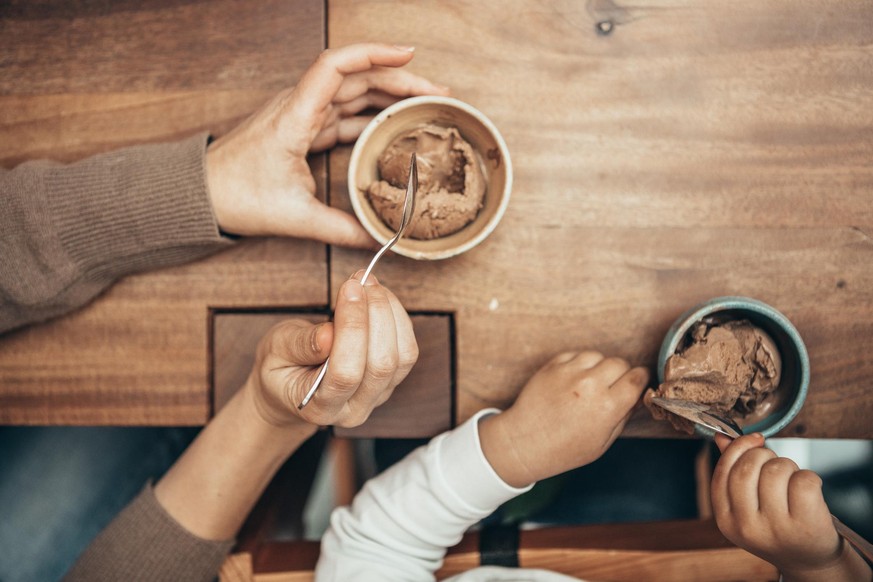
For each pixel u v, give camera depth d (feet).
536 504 4.19
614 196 3.24
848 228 3.21
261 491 3.28
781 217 3.22
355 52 2.81
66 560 4.09
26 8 3.30
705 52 3.21
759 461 2.49
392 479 3.17
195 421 3.34
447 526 3.04
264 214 3.02
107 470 4.14
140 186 3.00
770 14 3.20
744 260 3.23
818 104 3.20
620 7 3.22
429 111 2.93
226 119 3.28
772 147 3.22
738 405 2.88
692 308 2.98
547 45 3.22
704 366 2.75
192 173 2.99
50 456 4.12
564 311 3.26
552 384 2.98
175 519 3.15
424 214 2.85
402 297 3.26
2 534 4.07
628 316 3.25
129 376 3.34
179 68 3.28
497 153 2.90
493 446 2.97
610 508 4.34
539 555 3.28
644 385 2.92
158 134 3.29
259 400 2.93
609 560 3.25
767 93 3.21
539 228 3.25
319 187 3.23
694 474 4.35
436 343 3.29
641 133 3.23
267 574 3.28
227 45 3.27
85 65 3.29
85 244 3.07
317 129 2.95
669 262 3.24
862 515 4.37
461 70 3.23
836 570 2.52
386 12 3.23
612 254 3.25
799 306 3.22
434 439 3.15
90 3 3.29
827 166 3.21
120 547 3.15
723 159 3.22
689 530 3.37
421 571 3.10
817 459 4.57
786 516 2.40
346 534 3.16
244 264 3.29
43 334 3.33
